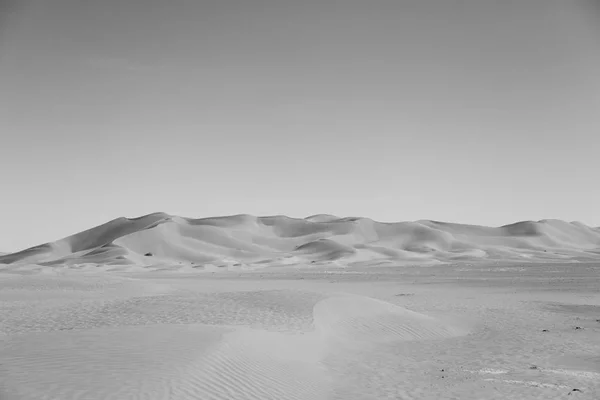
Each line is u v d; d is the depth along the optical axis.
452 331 20.19
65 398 7.60
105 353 10.10
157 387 8.40
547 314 25.41
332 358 14.62
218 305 21.47
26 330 17.86
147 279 61.03
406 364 14.23
